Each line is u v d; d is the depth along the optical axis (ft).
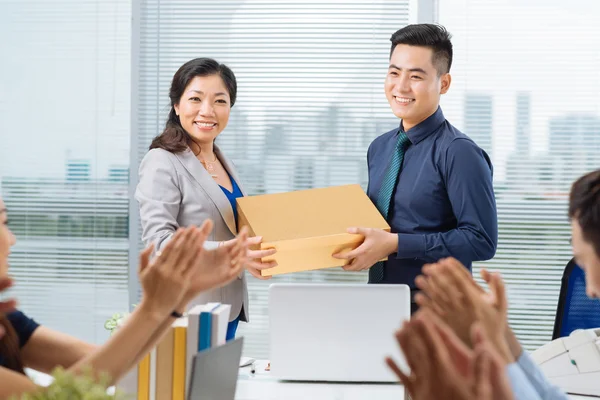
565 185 12.35
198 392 4.38
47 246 12.91
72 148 12.83
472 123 12.44
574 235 4.06
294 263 7.77
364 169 12.48
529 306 12.44
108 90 12.75
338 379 6.50
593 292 4.08
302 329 6.50
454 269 3.89
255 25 12.50
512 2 12.30
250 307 12.56
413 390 2.76
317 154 12.52
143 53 12.66
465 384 2.63
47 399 3.23
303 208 8.02
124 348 4.13
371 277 8.77
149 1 12.64
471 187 8.32
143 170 8.65
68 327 12.92
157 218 8.32
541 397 4.47
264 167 12.59
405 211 8.57
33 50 12.85
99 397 3.18
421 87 8.42
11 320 5.10
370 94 12.44
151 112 12.70
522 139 12.37
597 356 6.32
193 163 8.57
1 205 4.66
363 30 12.39
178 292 4.20
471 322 3.81
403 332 2.79
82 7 12.75
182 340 5.16
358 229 7.71
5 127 12.92
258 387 6.44
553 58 12.27
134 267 12.75
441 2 12.41
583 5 12.19
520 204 12.42
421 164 8.58
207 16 12.55
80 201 12.84
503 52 12.34
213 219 8.45
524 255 12.44
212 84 8.67
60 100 12.83
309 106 12.51
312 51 12.46
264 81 12.53
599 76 12.22
